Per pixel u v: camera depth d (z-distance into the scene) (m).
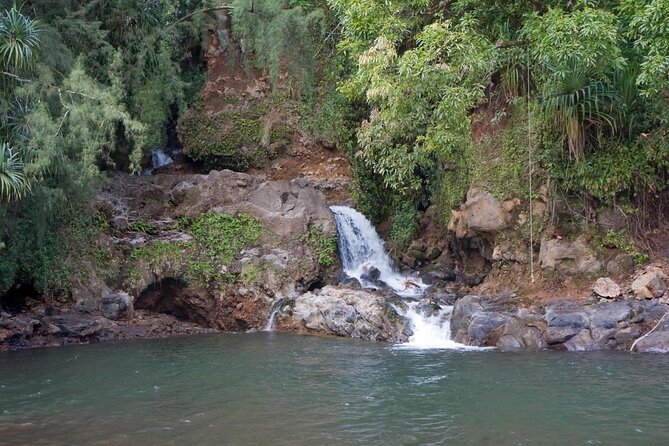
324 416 9.61
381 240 23.00
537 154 17.91
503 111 18.56
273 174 25.17
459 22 17.61
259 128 25.33
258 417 9.58
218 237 19.83
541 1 17.30
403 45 19.75
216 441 8.54
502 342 15.13
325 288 18.94
